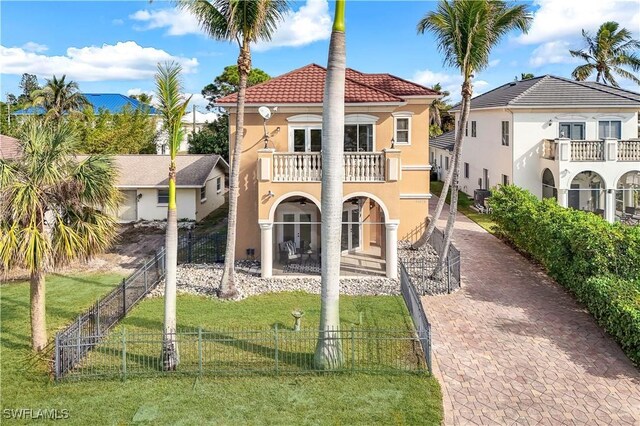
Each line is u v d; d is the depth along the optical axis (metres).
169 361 12.20
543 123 31.08
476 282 19.66
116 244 27.86
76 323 12.91
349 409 10.55
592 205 30.75
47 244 12.24
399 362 12.69
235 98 22.33
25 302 18.00
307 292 18.92
